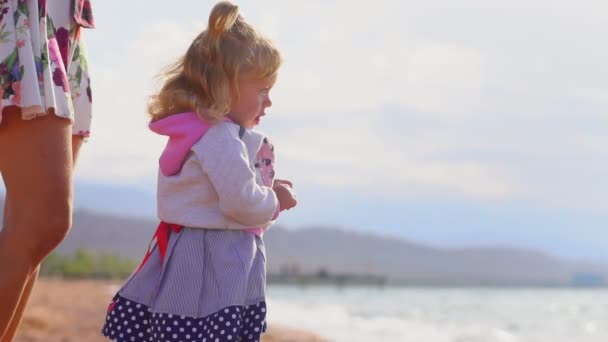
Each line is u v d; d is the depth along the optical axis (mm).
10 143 2686
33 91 2678
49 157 2689
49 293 15797
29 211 2658
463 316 17422
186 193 2873
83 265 35000
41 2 2793
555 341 11398
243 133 2910
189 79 2936
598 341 11539
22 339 6699
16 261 2627
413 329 11898
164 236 2889
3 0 2756
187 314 2770
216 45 2883
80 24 3035
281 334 8992
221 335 2740
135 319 2842
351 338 9656
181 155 2879
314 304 21156
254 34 2945
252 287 2855
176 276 2811
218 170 2809
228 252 2844
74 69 3125
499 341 10656
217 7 2883
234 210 2818
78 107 3152
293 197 3055
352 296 32250
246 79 2916
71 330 7754
